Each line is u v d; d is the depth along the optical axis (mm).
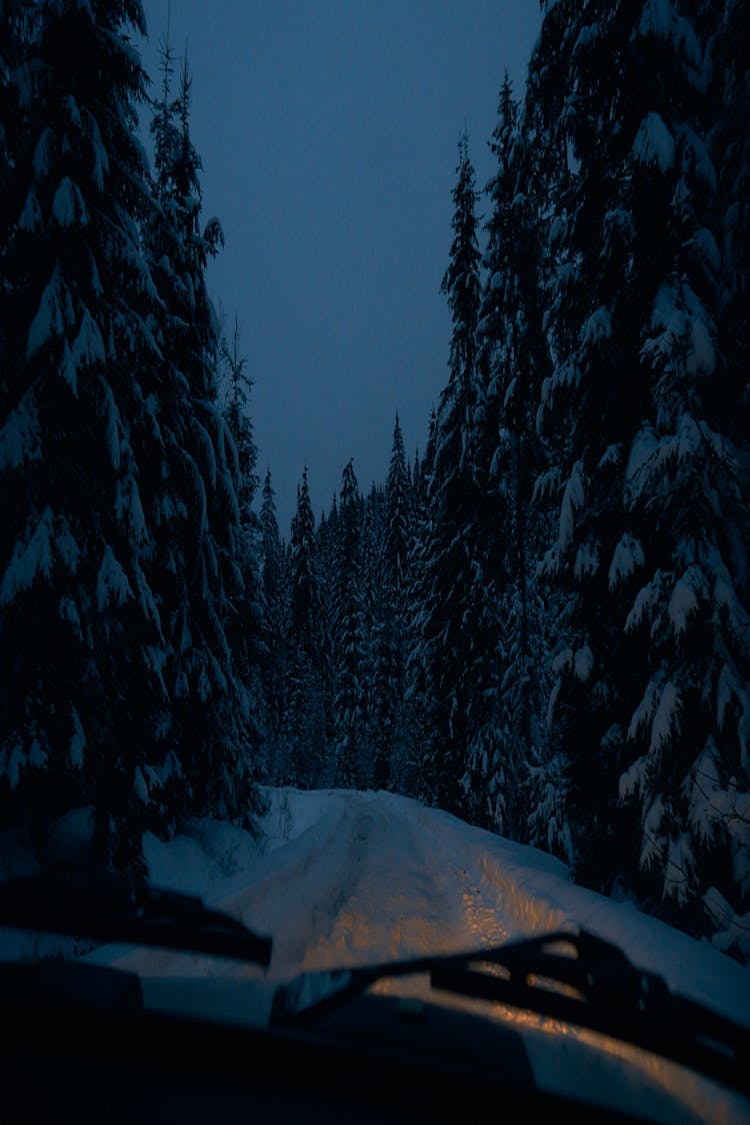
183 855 11719
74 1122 1535
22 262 8898
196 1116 1587
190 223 15125
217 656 14586
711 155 8711
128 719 9914
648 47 8289
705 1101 2666
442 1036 2283
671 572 7754
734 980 3809
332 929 6805
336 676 52594
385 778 43750
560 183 10414
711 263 7840
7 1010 1916
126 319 9883
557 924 5586
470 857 11508
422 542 27938
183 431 13242
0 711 8367
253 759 17484
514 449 17094
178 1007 2510
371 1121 1652
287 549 65812
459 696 20141
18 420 8383
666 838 7180
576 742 9023
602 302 9273
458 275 21859
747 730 6762
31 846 8797
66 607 8445
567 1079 2895
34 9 8719
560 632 10328
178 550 12797
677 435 7430
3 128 8758
